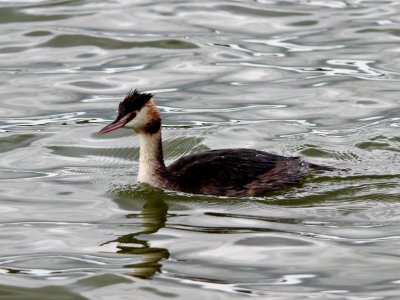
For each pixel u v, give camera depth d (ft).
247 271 42.57
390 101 64.80
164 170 51.65
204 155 52.44
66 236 46.70
